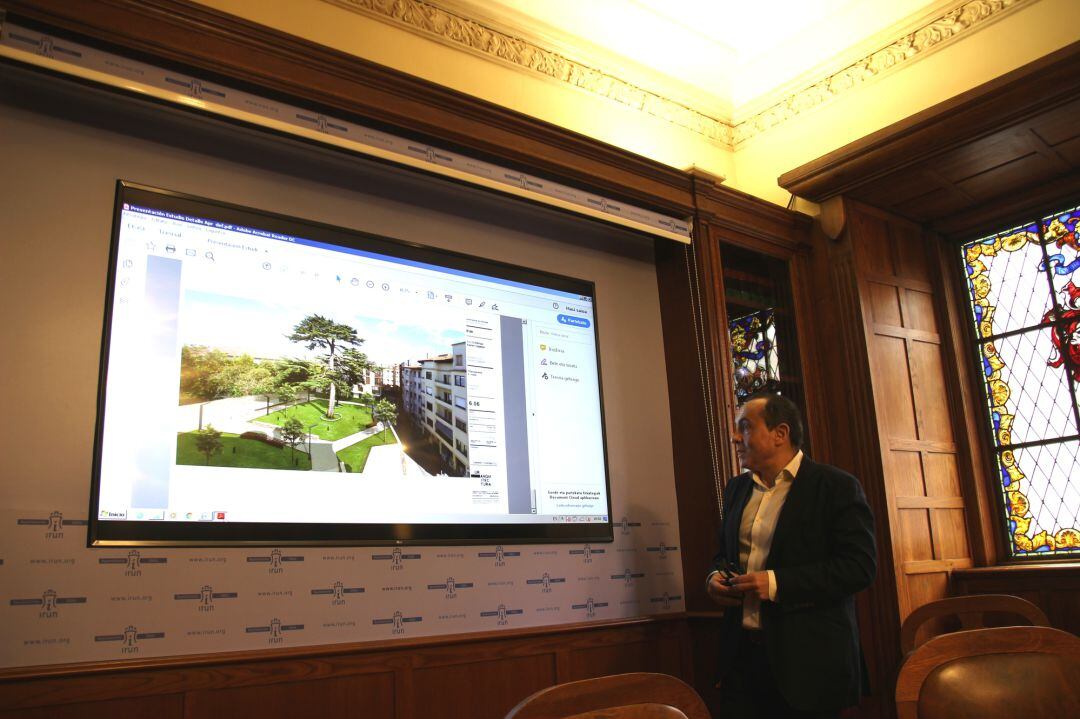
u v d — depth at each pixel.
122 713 2.52
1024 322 4.74
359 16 3.67
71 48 2.66
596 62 4.50
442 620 3.27
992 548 4.63
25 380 2.59
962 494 4.69
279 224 3.21
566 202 3.82
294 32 3.44
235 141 3.18
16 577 2.46
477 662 3.29
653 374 4.31
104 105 2.91
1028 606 2.82
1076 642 1.37
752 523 2.91
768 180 5.00
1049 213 4.71
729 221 4.40
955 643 1.43
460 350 3.61
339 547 3.07
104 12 2.68
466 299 3.69
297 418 3.09
